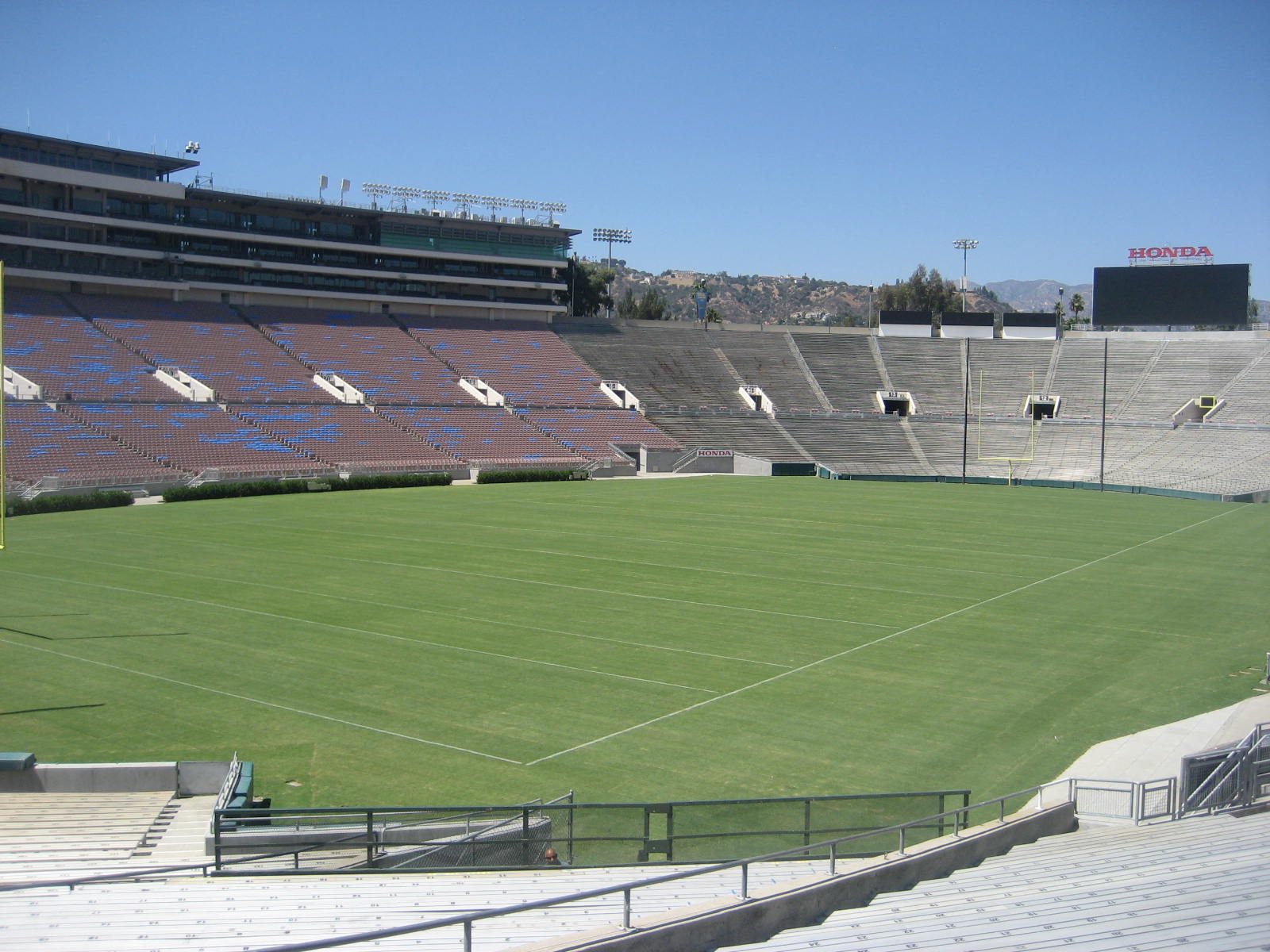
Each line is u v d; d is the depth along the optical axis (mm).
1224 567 41750
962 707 23859
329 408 77875
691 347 103500
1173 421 86938
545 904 9258
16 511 52500
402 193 98188
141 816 16031
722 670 26453
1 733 21172
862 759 20578
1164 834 15195
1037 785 19359
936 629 30984
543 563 40562
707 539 47344
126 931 10719
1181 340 98500
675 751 20828
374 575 37594
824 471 81625
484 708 23297
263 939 10477
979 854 14359
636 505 60656
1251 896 11258
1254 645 29547
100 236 78938
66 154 77062
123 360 73750
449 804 18000
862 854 14188
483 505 59531
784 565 41031
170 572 37688
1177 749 20906
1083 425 89875
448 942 10570
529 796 18422
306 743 20938
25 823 15555
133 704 23156
